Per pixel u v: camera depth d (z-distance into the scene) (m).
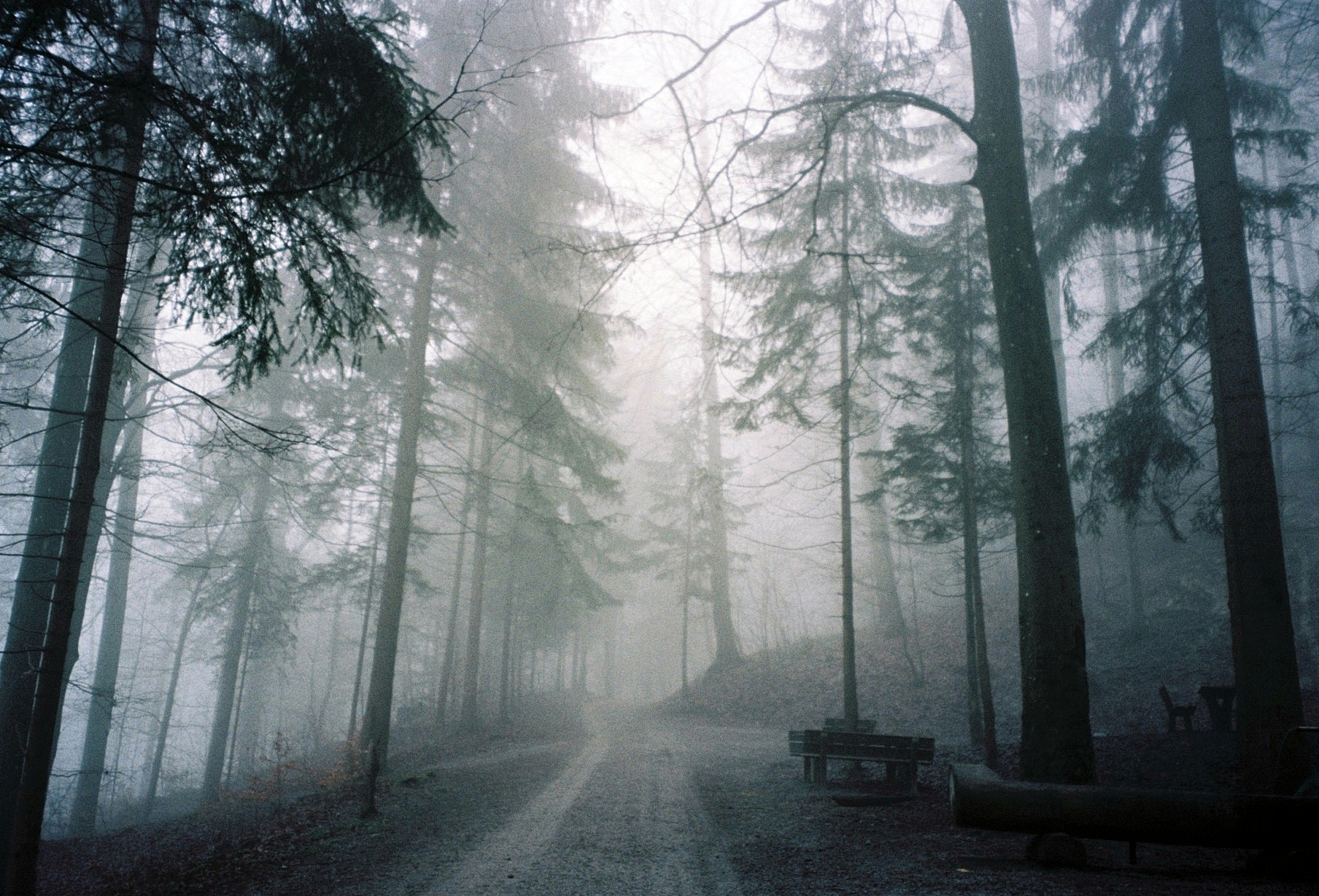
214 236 6.24
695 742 18.94
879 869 6.68
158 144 6.65
